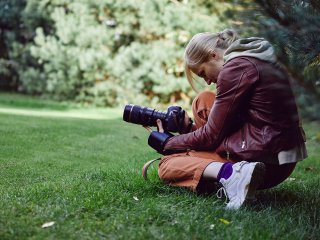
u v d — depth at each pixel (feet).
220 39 8.38
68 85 32.89
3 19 36.40
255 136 7.75
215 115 7.86
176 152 8.67
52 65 33.06
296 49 6.91
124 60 31.19
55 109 29.55
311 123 6.36
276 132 7.67
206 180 8.15
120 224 6.83
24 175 10.62
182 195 8.36
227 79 7.73
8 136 15.99
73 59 32.58
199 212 7.47
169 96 32.27
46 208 7.42
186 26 29.45
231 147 7.90
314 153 16.16
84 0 32.27
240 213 7.48
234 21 8.02
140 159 13.38
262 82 7.63
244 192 7.58
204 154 8.36
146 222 7.02
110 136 18.48
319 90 6.56
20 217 6.99
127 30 31.96
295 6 7.07
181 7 29.76
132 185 8.87
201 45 8.38
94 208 7.50
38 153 13.67
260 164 7.48
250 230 6.81
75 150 14.73
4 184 9.60
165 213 7.32
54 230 6.54
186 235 6.57
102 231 6.60
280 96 7.59
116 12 32.01
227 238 6.49
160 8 30.86
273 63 7.70
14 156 12.92
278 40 7.17
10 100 31.55
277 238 6.69
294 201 8.89
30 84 34.42
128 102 32.09
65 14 34.27
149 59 31.24
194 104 8.79
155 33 31.81
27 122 20.31
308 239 6.80
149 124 8.87
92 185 9.01
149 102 32.24
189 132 8.96
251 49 7.84
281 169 8.09
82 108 31.22
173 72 32.24
